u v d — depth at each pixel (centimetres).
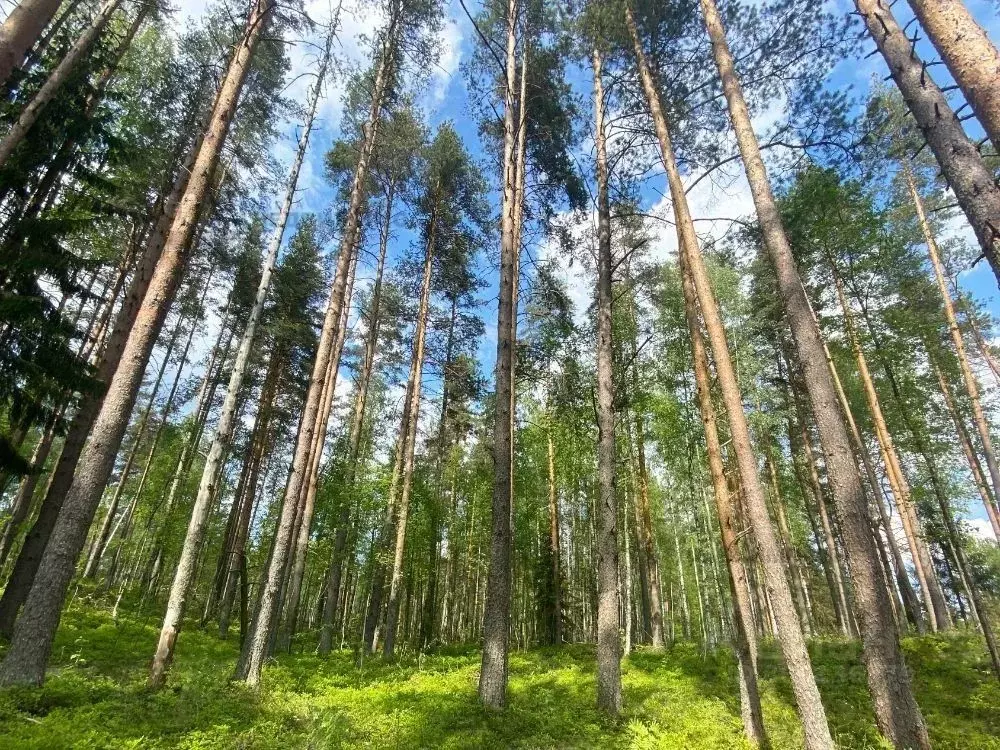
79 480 713
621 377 1536
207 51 1417
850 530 650
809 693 643
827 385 701
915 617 1602
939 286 1630
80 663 926
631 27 1127
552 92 1418
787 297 748
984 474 1880
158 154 1460
